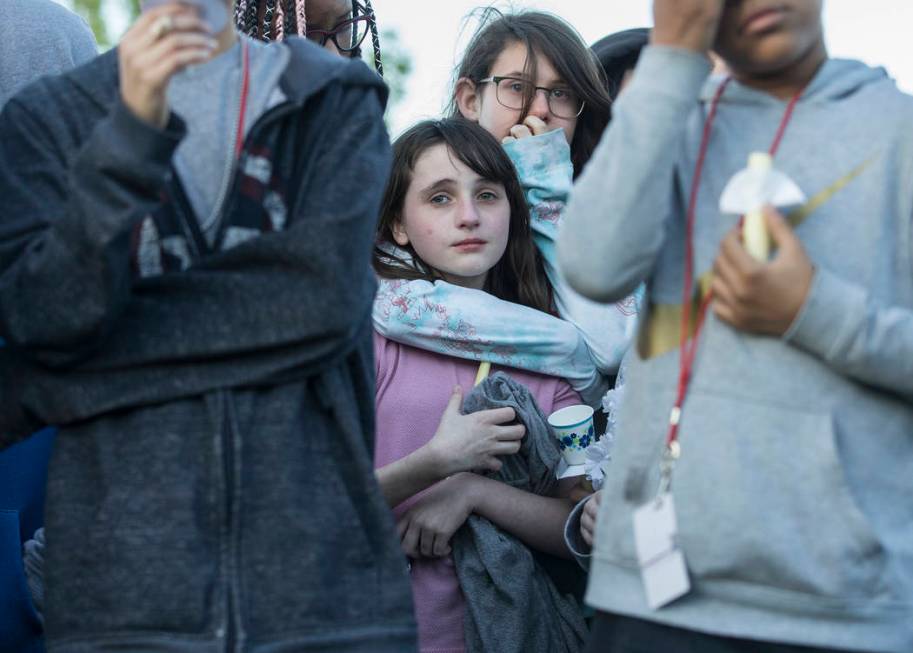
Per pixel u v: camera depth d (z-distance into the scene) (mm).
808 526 2406
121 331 2568
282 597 2514
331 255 2568
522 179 4391
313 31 4793
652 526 2477
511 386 3961
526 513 3867
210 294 2578
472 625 3773
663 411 2545
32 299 2506
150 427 2553
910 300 2529
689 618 2447
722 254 2453
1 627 3432
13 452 3586
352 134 2746
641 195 2461
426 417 3986
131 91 2408
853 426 2455
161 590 2471
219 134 2711
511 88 4531
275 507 2541
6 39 3990
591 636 2701
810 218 2514
